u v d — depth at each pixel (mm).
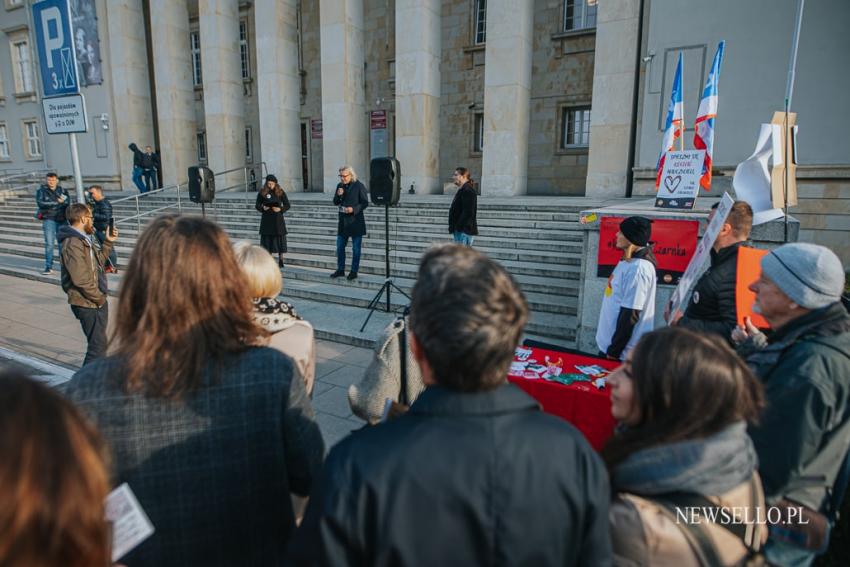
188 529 1210
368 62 18703
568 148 16094
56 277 9234
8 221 14742
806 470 1457
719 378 1229
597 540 1030
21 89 21516
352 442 1026
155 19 17203
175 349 1196
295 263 9141
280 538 1336
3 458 633
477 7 16625
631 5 10867
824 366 1489
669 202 4660
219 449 1215
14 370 765
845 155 8883
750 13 9430
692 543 1151
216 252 1301
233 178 16844
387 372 1911
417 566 928
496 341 1013
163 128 17719
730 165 9844
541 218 9281
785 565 1477
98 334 4664
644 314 3086
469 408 1022
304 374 1766
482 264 1103
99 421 1167
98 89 18859
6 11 20875
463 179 7742
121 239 11820
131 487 1176
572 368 2859
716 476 1192
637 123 11133
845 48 8750
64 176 20562
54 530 655
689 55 10117
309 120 20219
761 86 9469
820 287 1575
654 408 1277
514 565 949
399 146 13969
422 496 938
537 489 971
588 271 4777
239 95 16984
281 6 15359
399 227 9922
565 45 15523
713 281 2600
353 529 937
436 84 14023
